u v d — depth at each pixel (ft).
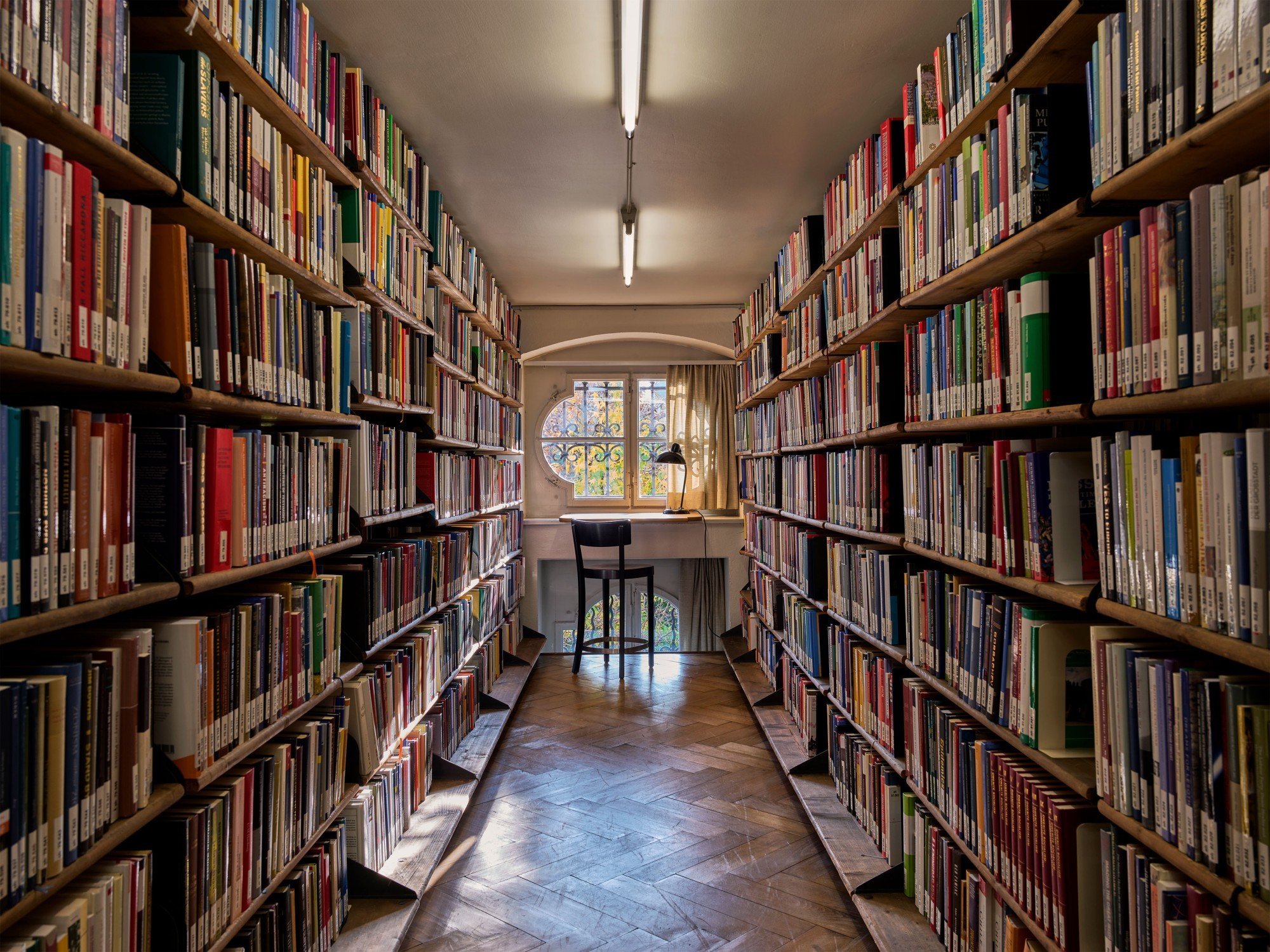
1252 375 3.18
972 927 6.24
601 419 22.59
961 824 6.42
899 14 7.65
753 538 17.87
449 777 11.12
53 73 3.44
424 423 10.68
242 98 5.31
